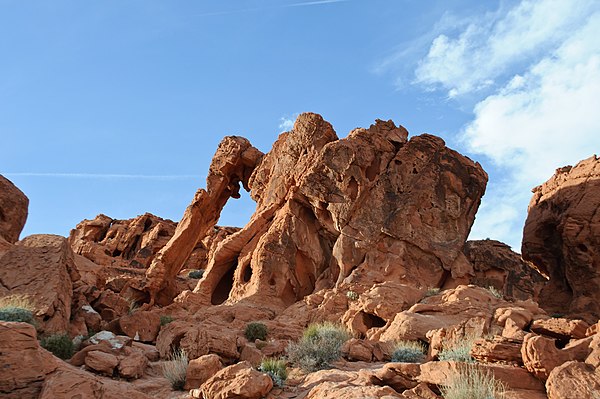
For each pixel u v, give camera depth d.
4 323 12.92
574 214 30.00
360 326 23.00
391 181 32.41
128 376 15.74
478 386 11.19
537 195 36.06
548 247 33.59
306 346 17.66
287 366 17.23
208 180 42.53
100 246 63.03
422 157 32.97
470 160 33.53
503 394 11.38
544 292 32.84
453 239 30.98
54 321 18.86
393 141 34.25
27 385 12.42
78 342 18.38
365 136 33.47
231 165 42.16
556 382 10.80
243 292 32.50
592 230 29.16
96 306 23.86
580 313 28.02
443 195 31.89
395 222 31.03
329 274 31.84
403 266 29.91
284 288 31.59
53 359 13.27
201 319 26.75
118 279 38.25
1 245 24.44
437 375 12.29
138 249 63.81
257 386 13.10
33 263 20.91
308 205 33.59
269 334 22.91
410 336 19.17
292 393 13.62
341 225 31.47
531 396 11.45
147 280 37.91
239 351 18.59
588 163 32.25
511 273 38.97
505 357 12.88
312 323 24.95
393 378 12.99
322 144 34.50
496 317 16.83
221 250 35.38
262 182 38.78
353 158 32.00
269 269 31.78
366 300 23.62
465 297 21.81
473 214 32.69
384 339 20.06
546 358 11.77
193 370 15.16
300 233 33.06
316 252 32.81
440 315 20.88
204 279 35.25
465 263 30.41
